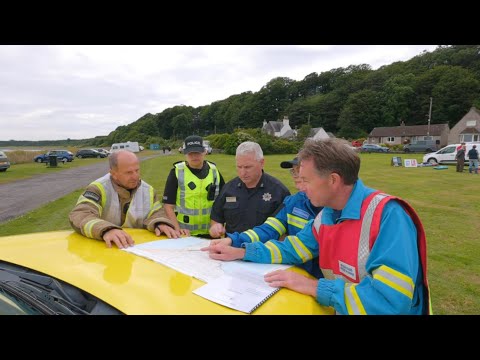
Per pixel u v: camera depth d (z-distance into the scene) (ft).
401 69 286.05
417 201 31.99
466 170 62.54
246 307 3.72
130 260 4.91
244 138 145.48
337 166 4.40
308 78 358.02
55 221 25.18
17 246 5.53
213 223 10.20
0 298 4.44
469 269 15.31
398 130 213.66
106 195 7.62
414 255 3.99
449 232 21.52
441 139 197.77
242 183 9.78
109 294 3.86
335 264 4.79
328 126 296.10
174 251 5.50
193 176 11.46
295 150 146.92
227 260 5.34
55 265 4.69
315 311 3.86
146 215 7.76
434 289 13.25
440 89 232.32
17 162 109.29
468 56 260.62
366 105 252.62
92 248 5.46
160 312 3.52
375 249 4.10
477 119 179.42
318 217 5.41
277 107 347.77
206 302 3.76
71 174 69.41
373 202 4.33
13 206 32.55
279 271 4.69
